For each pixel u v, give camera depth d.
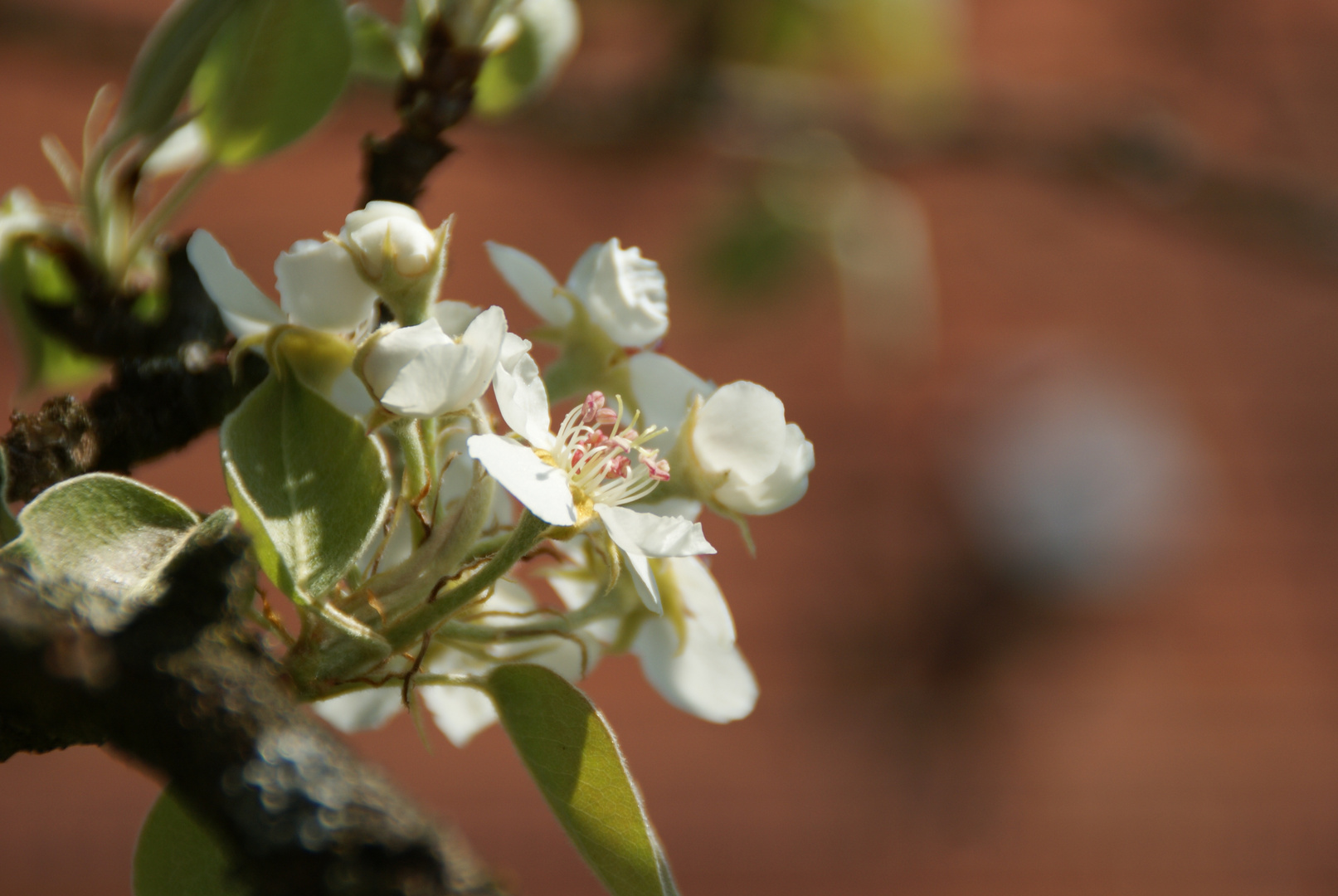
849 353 1.79
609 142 0.91
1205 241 1.78
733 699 0.47
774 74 0.91
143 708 0.40
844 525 1.78
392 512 0.46
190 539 0.42
